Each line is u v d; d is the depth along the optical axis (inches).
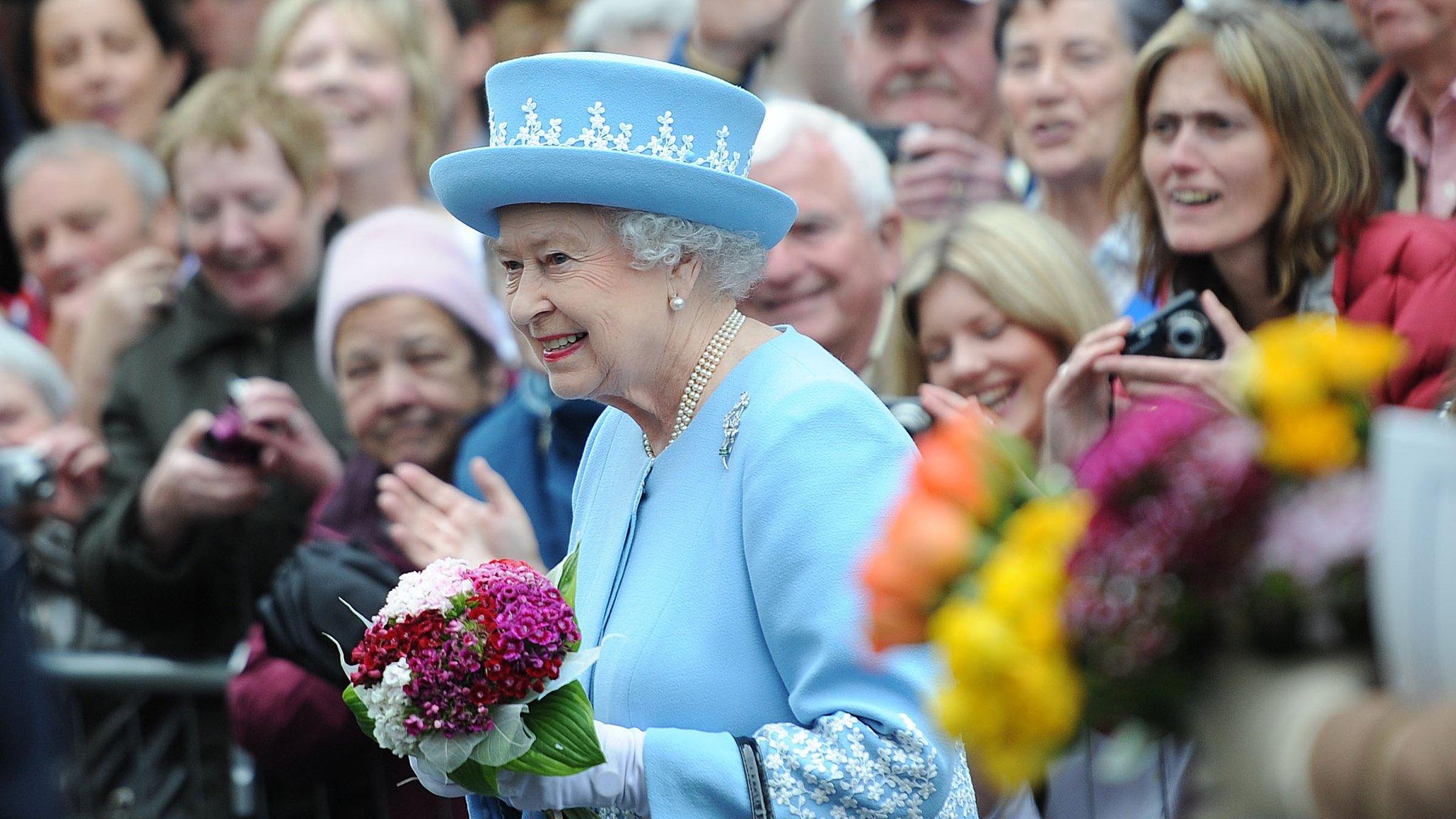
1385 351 217.3
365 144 776.9
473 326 612.1
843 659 337.1
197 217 695.1
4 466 581.6
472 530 503.8
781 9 659.4
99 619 659.4
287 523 639.8
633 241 351.3
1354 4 543.2
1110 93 637.3
